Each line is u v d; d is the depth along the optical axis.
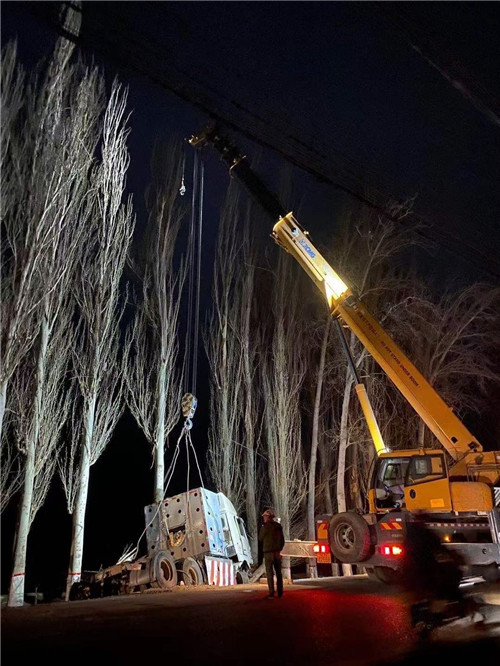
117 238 19.48
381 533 13.41
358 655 6.37
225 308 25.55
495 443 27.66
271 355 26.05
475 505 13.61
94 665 5.35
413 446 27.66
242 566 17.84
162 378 20.91
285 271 26.45
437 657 6.53
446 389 27.52
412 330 26.08
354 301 16.23
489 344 26.81
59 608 9.12
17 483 18.11
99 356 18.73
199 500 15.08
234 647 6.35
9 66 13.30
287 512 23.44
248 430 24.69
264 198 17.17
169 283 22.05
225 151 17.00
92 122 16.36
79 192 16.91
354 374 16.55
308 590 12.52
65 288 17.47
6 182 14.03
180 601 10.10
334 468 28.66
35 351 17.11
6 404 17.14
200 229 23.03
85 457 18.25
